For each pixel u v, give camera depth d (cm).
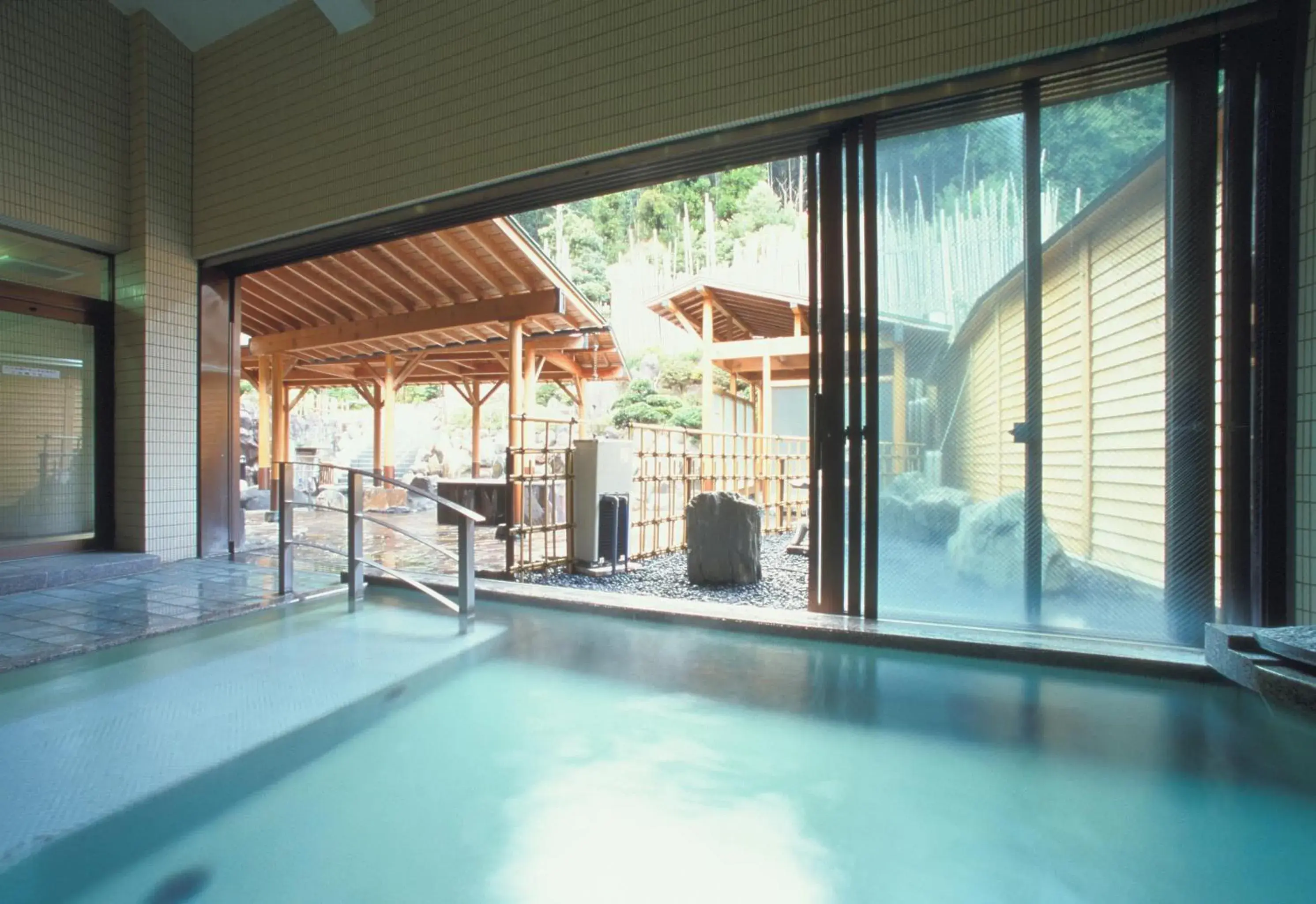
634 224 3500
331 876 148
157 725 224
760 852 157
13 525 454
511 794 183
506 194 384
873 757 200
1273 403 240
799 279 2830
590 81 345
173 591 396
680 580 487
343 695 250
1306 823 164
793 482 802
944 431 296
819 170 317
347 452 2206
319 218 439
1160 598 263
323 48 435
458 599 355
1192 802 173
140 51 480
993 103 283
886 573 306
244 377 1372
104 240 475
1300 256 233
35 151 438
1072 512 276
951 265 293
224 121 488
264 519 884
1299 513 232
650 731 220
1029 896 141
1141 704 230
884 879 147
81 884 145
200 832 165
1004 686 248
